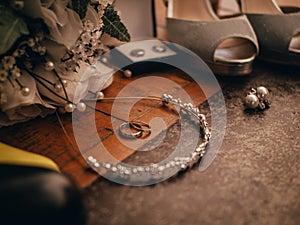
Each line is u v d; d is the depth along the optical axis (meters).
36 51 0.50
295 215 0.41
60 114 0.58
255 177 0.46
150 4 0.83
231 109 0.60
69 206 0.33
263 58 0.76
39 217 0.31
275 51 0.73
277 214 0.41
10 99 0.49
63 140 0.53
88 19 0.56
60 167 0.48
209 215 0.41
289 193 0.44
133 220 0.40
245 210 0.42
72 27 0.53
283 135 0.54
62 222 0.32
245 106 0.61
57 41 0.51
